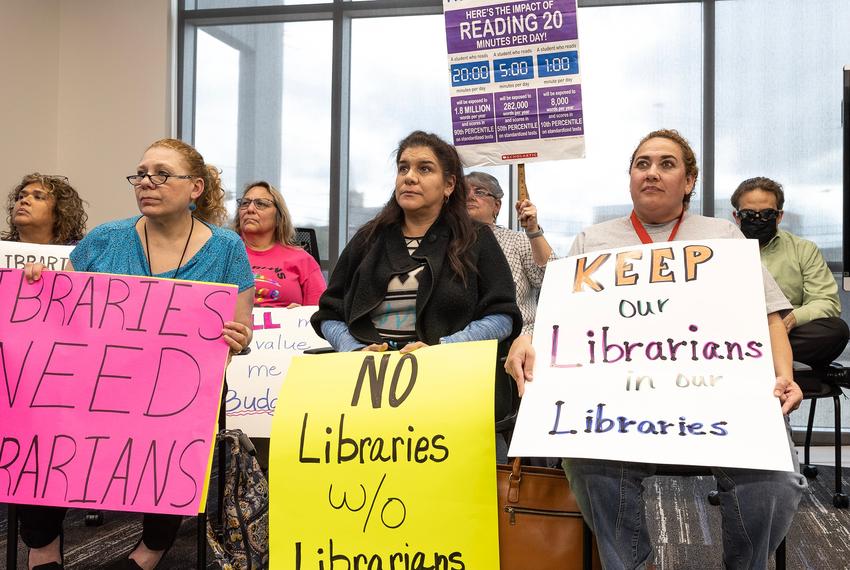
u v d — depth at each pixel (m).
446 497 1.67
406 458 1.70
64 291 1.86
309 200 5.40
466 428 1.69
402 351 1.82
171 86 5.42
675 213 2.09
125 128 5.38
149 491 1.74
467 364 1.76
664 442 1.51
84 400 1.80
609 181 5.05
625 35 5.06
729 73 4.95
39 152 5.28
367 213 5.39
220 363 1.82
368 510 1.70
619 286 1.77
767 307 1.87
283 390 1.83
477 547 1.64
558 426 1.59
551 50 2.55
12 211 3.37
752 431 1.50
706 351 1.63
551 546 1.65
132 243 2.11
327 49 5.38
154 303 1.85
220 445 2.66
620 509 1.63
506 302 2.12
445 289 2.09
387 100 5.36
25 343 1.83
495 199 3.37
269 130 5.45
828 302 3.34
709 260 1.74
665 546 2.75
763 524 1.61
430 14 5.31
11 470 1.77
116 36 5.41
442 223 2.21
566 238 5.09
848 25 4.83
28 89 5.16
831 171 4.85
